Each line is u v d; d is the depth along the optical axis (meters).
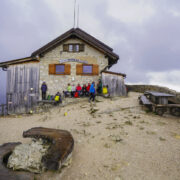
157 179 2.29
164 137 3.79
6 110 10.06
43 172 2.50
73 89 10.43
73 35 10.94
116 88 10.48
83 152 3.24
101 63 10.97
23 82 10.26
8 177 2.23
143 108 7.01
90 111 7.00
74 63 10.86
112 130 4.40
